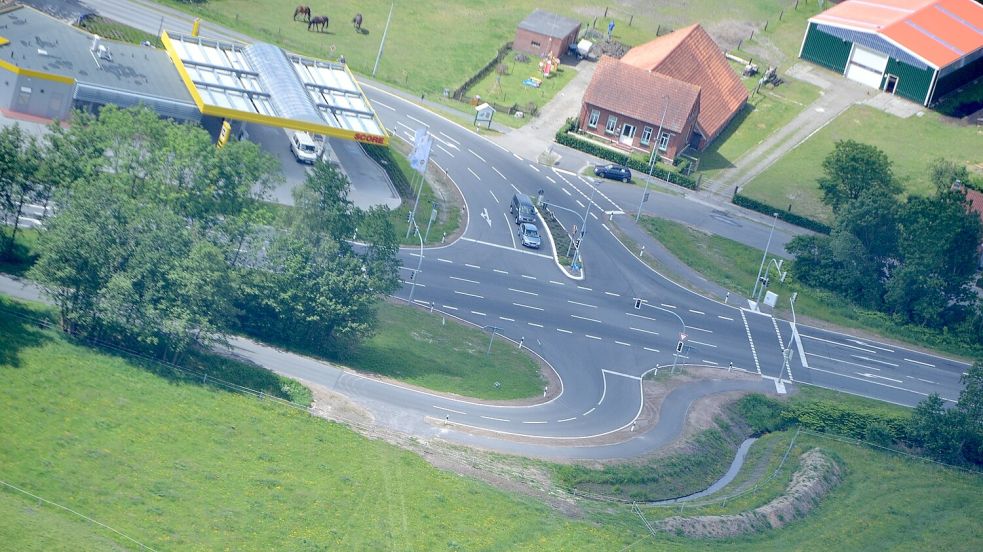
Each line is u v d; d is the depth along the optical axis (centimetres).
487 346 14200
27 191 12706
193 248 11662
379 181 16788
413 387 12681
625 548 11000
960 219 16550
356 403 12069
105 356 11394
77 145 12875
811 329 16250
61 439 10188
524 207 16975
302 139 16362
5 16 16462
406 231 15938
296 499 10400
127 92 15488
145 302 11519
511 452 12125
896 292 16600
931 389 15550
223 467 10506
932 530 12850
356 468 11025
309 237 12762
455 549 10306
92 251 11406
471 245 16212
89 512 9506
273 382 11869
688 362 15025
